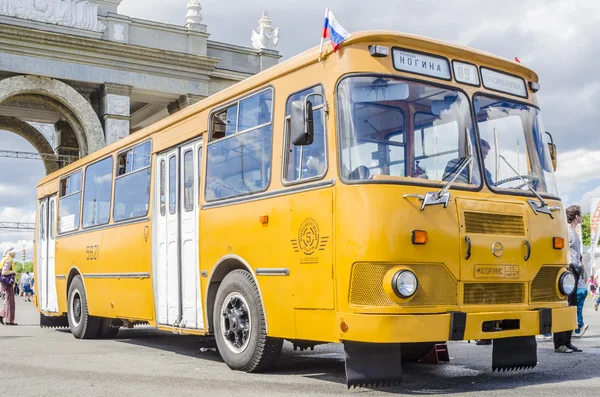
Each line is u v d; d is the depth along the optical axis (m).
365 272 6.28
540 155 7.71
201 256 8.71
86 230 12.82
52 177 15.36
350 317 6.28
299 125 6.66
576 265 10.42
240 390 6.75
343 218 6.45
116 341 12.48
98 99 35.28
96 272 12.22
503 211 6.93
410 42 6.96
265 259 7.48
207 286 8.55
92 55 33.88
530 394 6.38
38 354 10.21
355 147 6.54
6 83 32.06
